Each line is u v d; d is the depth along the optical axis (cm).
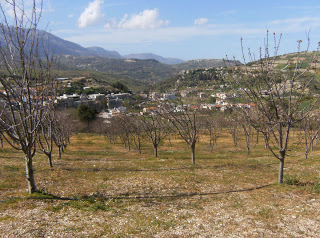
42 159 2205
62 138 2700
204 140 4422
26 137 963
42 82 981
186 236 669
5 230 688
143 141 4562
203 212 858
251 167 1802
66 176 1455
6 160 2020
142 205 945
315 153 2428
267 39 988
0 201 929
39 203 920
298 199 949
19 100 898
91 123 6047
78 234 677
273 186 1166
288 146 3178
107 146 4038
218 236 665
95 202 970
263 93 1032
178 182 1334
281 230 688
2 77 858
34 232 678
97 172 1630
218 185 1264
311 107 1027
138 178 1435
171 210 886
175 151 3247
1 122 864
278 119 1068
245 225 729
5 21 837
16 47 856
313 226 706
